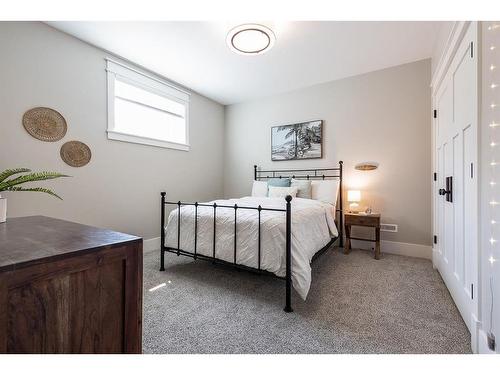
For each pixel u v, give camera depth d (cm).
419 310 167
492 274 115
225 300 182
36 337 66
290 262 171
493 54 115
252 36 215
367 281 217
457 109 172
